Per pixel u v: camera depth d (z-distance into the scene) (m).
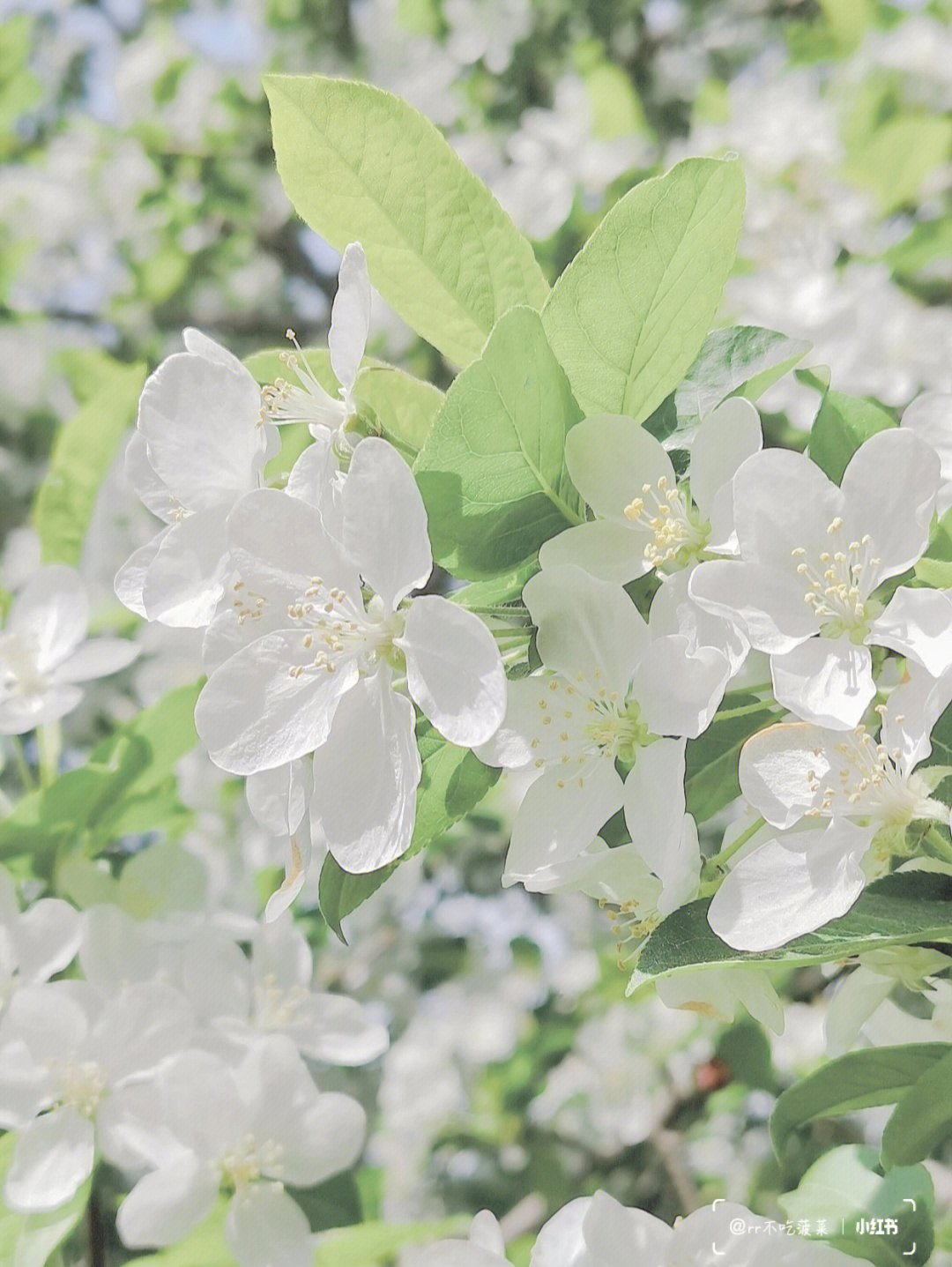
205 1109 0.37
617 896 0.29
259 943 0.40
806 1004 0.67
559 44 0.94
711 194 0.28
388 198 0.31
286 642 0.28
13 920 0.38
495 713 0.27
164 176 1.02
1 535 0.96
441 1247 0.31
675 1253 0.30
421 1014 0.92
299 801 0.29
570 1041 0.87
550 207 0.73
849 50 0.71
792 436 0.48
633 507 0.29
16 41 0.99
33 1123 0.37
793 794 0.27
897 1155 0.29
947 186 0.60
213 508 0.30
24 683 0.42
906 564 0.27
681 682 0.28
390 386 0.32
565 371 0.29
